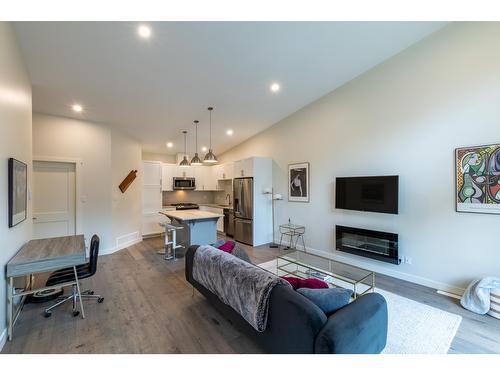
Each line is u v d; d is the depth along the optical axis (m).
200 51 2.97
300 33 2.86
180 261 4.41
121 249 5.24
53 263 2.32
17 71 2.49
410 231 3.37
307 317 1.43
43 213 4.21
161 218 6.63
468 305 2.62
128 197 5.55
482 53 2.72
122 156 5.34
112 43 2.67
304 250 4.99
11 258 2.28
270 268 3.98
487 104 2.70
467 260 2.88
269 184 5.75
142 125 5.11
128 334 2.21
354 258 4.12
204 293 2.63
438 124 3.07
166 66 3.18
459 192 2.92
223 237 6.52
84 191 4.57
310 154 4.82
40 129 4.13
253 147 6.32
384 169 3.63
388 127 3.57
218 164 7.70
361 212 3.96
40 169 4.19
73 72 3.12
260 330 1.72
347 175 4.15
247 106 4.66
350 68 3.74
